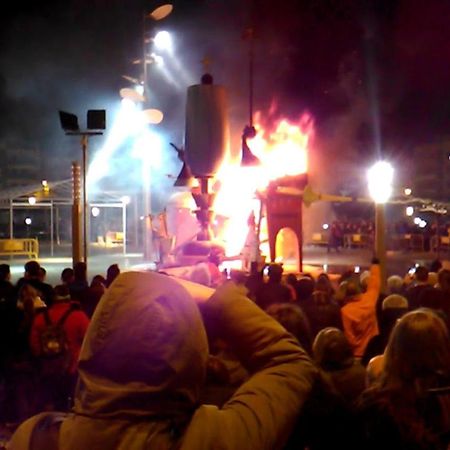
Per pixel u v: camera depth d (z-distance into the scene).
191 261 11.02
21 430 1.78
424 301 6.86
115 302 1.65
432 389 2.91
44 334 7.52
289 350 1.77
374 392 2.95
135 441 1.58
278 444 1.68
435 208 38.31
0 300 8.59
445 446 2.88
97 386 1.62
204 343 1.68
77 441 1.60
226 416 1.66
